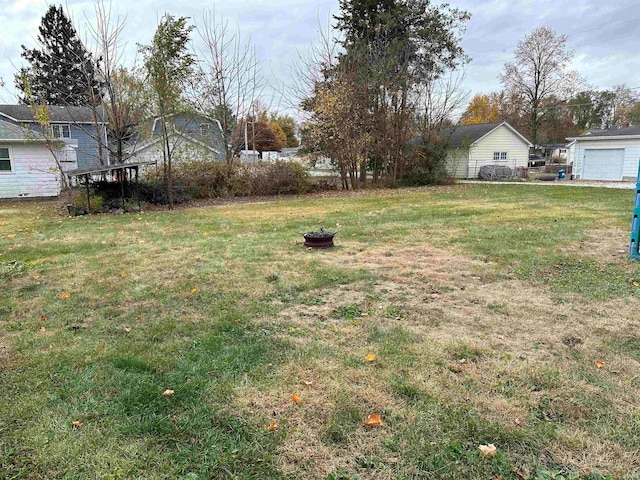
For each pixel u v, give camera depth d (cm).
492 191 1546
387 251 588
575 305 366
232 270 495
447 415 209
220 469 174
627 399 222
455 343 291
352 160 1827
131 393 230
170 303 384
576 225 754
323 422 205
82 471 173
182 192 1470
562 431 196
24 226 908
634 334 304
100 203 1177
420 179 1981
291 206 1250
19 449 185
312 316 350
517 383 239
